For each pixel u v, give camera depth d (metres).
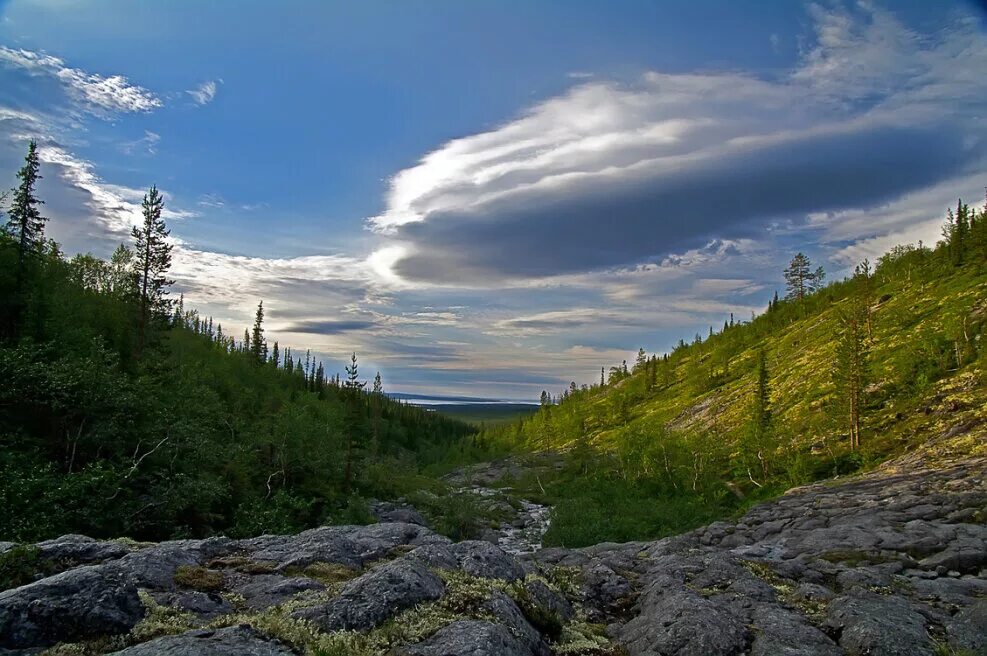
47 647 6.66
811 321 141.00
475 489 88.81
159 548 10.88
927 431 52.91
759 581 12.45
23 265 46.91
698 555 15.41
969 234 115.62
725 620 9.63
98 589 7.44
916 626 9.62
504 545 51.19
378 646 7.27
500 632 7.60
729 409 104.56
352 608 7.95
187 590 9.23
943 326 77.25
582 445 95.81
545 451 138.25
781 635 9.15
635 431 81.94
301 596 9.20
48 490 24.38
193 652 5.78
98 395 29.78
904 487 36.00
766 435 67.12
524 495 83.62
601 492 72.62
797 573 14.18
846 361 65.75
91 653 6.61
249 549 12.56
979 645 9.04
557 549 20.08
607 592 12.79
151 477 32.00
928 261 124.44
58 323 43.72
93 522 25.17
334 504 49.84
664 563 14.94
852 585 13.23
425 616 8.09
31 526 22.33
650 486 73.69
